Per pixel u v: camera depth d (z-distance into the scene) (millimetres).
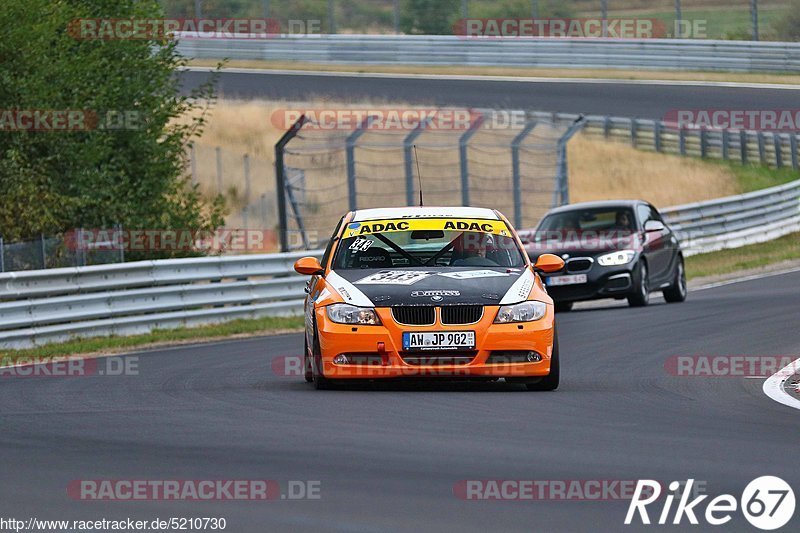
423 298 34531
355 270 37031
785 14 165750
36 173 72562
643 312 62875
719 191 125938
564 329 56219
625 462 24000
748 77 149000
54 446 26516
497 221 39406
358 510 19969
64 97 75062
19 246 65250
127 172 79312
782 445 26031
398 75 152875
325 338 34594
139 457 24969
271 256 67812
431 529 18688
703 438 26938
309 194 114750
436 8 165875
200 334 58500
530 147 94938
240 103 138125
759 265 90312
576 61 152625
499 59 154750
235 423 29422
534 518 19438
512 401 33062
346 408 31703
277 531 18703
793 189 113750
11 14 71938
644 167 130000
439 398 33656
